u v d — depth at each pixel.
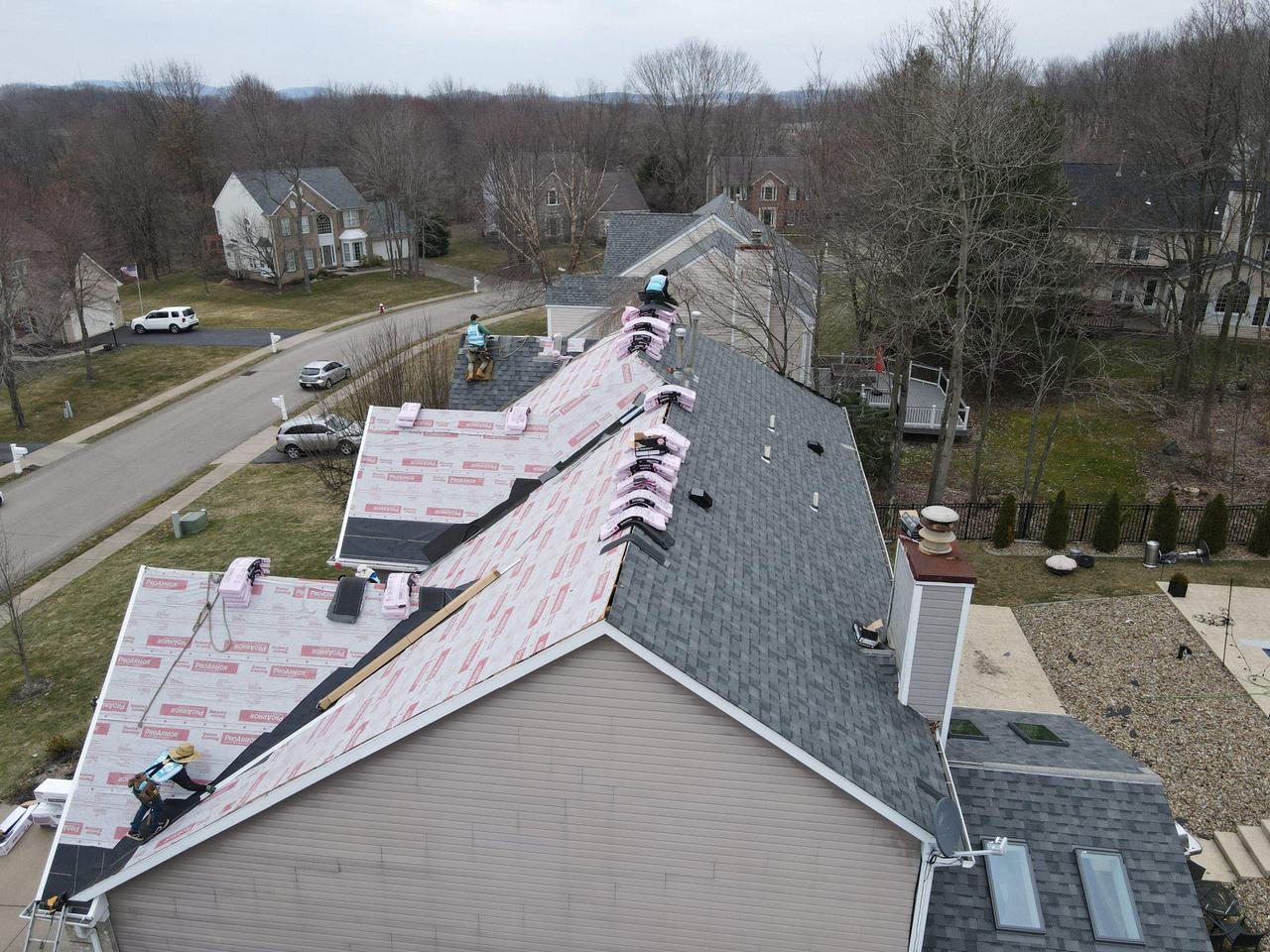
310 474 39.22
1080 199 41.12
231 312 69.38
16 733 22.41
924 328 36.31
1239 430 39.00
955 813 10.54
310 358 56.19
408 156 82.06
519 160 75.62
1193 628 23.50
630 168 111.06
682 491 13.73
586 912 11.54
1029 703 20.84
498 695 10.33
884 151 35.12
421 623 13.56
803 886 10.97
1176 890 11.59
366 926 11.91
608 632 9.65
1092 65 103.25
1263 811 17.36
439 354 41.56
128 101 113.19
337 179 84.62
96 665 25.19
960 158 30.08
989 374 31.78
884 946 11.15
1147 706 20.58
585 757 10.57
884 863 10.68
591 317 41.94
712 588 11.81
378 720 11.01
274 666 13.30
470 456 19.19
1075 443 39.28
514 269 72.88
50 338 57.53
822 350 47.72
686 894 11.25
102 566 31.39
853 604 14.50
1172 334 43.88
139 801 12.20
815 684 11.44
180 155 89.75
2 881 17.14
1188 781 18.22
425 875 11.52
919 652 12.10
